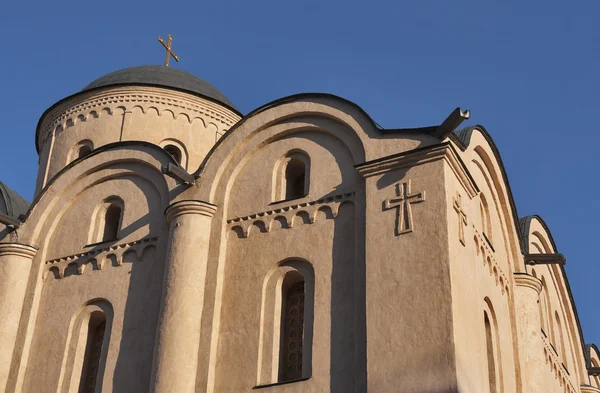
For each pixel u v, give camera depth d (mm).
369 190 20609
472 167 23547
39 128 32219
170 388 20109
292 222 21516
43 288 24438
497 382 21750
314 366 19375
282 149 22766
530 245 28562
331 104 22453
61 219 25406
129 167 25000
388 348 18484
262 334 20516
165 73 31438
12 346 23641
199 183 23156
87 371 22938
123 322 22469
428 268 19031
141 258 23188
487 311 22297
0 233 26016
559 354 29406
